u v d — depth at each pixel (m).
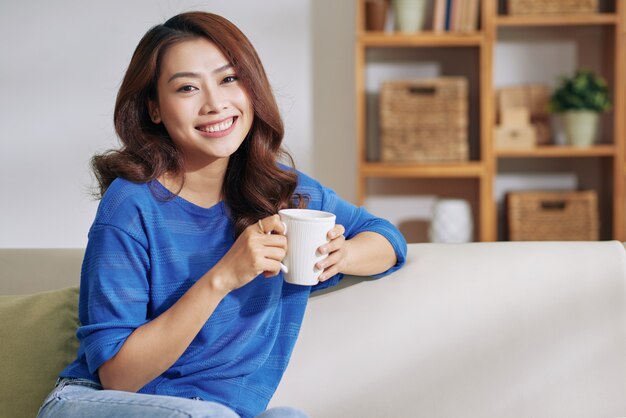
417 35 3.35
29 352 1.59
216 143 1.48
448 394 1.55
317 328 1.60
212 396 1.48
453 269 1.61
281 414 1.29
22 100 3.59
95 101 3.59
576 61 3.57
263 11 3.58
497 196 3.68
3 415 1.53
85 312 1.43
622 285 1.57
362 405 1.57
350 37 3.59
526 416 1.54
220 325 1.49
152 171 1.50
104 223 1.43
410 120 3.43
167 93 1.47
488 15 3.33
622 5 3.31
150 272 1.46
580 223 3.46
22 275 1.74
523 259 1.61
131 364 1.35
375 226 1.65
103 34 3.56
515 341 1.56
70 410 1.28
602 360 1.55
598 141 3.63
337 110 3.62
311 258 1.39
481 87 3.36
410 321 1.58
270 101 1.54
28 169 3.62
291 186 1.63
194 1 3.56
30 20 3.54
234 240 1.55
